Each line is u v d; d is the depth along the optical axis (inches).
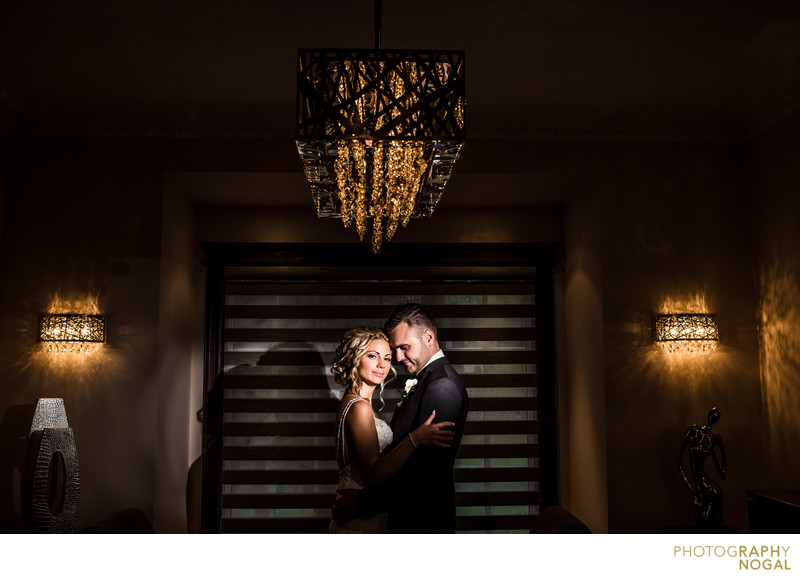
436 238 195.9
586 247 176.2
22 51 137.6
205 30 129.7
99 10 122.9
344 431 153.0
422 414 162.7
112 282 161.5
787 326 152.3
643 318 164.2
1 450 155.5
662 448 161.2
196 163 166.2
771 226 158.2
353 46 136.2
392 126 85.8
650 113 166.4
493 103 163.0
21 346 159.3
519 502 190.7
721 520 145.9
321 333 195.3
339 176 94.5
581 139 169.0
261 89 155.8
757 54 139.7
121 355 159.3
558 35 132.1
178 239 178.4
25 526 132.8
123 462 156.6
